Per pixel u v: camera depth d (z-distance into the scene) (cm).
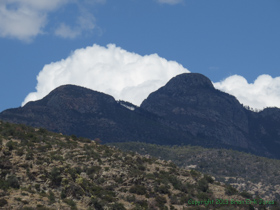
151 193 14425
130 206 13262
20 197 11544
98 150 16688
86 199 12469
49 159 14088
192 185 15712
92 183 13875
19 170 12900
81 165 14825
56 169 13038
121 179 14525
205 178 16662
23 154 13950
